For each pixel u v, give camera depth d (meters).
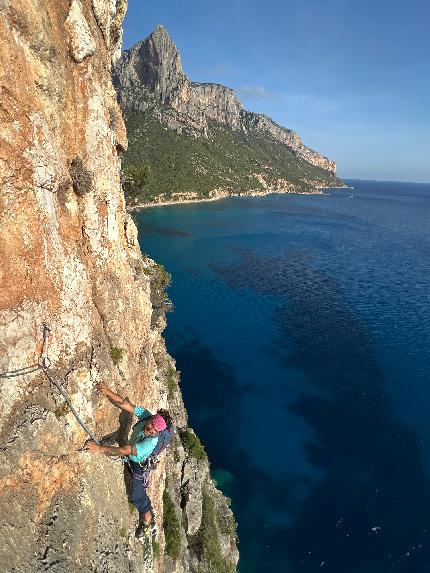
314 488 34.44
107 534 9.84
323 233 143.88
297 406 44.12
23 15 7.90
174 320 64.56
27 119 8.03
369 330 62.72
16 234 7.90
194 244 114.69
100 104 11.09
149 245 109.62
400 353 55.66
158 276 34.62
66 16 9.70
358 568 28.53
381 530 31.00
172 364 33.81
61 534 8.34
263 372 50.50
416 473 35.75
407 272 95.69
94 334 11.02
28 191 8.14
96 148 11.00
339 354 55.19
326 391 46.81
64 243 9.64
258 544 30.08
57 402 8.76
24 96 7.94
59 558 8.05
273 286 82.62
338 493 33.97
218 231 135.38
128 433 11.89
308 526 31.34
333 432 40.53
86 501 9.25
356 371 50.94
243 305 71.94
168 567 19.36
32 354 8.31
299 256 107.81
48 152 8.74
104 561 9.36
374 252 116.56
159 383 21.31
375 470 36.16
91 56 10.46
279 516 32.09
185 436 29.67
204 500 28.19
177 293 76.31
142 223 139.00
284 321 65.62
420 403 44.62
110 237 12.08
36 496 8.04
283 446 38.69
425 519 31.73
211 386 47.31
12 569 7.05
